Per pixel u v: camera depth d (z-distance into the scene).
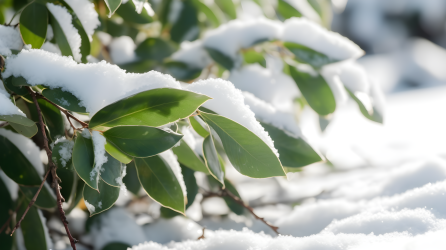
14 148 0.84
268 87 1.04
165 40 1.10
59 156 0.74
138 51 1.09
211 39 1.03
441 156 1.55
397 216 0.83
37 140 0.91
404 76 4.72
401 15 5.21
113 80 0.75
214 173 0.77
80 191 0.88
